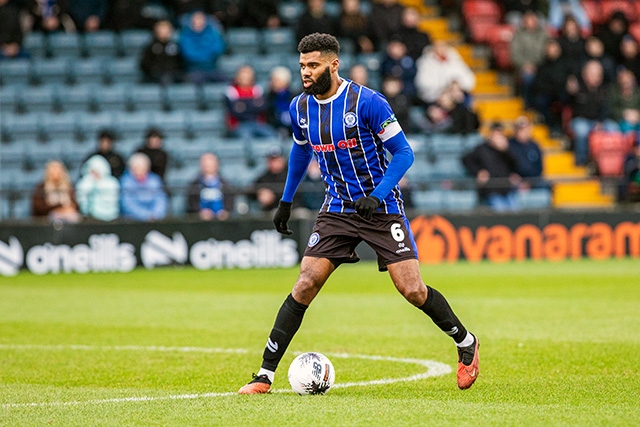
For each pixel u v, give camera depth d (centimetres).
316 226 1730
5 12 5928
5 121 5634
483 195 5341
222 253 5075
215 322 2958
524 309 3191
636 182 5497
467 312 3122
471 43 6850
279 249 5103
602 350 2277
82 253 4969
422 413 1443
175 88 5922
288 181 1802
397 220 1692
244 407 1515
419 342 2481
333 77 1675
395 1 6359
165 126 5750
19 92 5791
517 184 5350
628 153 5594
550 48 6172
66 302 3544
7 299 3659
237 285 4172
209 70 6016
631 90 6191
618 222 5453
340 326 2820
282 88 5625
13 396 1708
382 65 5975
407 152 1673
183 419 1424
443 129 5806
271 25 6366
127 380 1928
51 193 4953
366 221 1689
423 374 1966
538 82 6181
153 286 4147
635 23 7112
